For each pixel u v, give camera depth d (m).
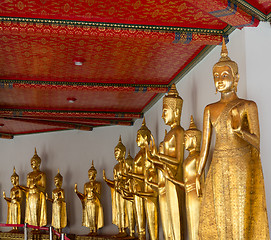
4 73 8.74
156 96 10.48
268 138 5.70
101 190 14.12
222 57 5.40
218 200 5.17
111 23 6.14
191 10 5.86
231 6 5.35
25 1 5.52
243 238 4.95
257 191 5.00
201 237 5.40
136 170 10.16
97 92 10.13
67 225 14.47
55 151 15.18
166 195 7.58
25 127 14.66
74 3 5.61
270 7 5.70
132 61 8.11
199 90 7.72
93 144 14.60
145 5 5.71
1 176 15.79
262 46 5.91
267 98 5.80
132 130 13.85
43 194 14.02
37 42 7.10
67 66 8.36
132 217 11.41
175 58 7.94
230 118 5.13
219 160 5.17
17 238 13.55
